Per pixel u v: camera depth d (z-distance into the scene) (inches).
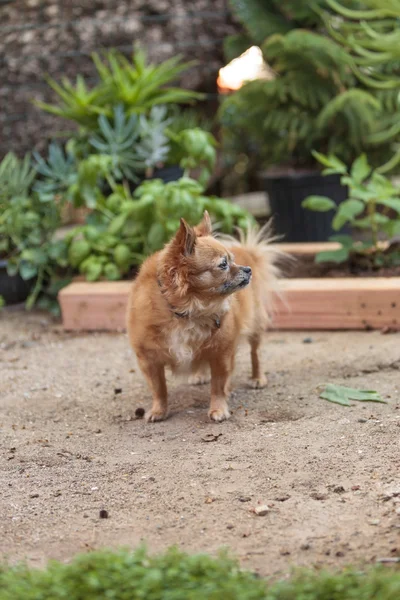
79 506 90.6
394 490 89.1
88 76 155.1
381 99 145.0
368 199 125.0
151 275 101.7
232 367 103.7
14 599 78.2
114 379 112.8
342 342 117.7
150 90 140.6
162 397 103.3
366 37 140.4
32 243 135.6
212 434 99.4
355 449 95.0
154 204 128.0
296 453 95.2
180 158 142.9
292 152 151.9
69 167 137.7
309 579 79.7
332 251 128.0
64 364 117.4
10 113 155.1
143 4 155.9
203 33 159.9
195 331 100.5
